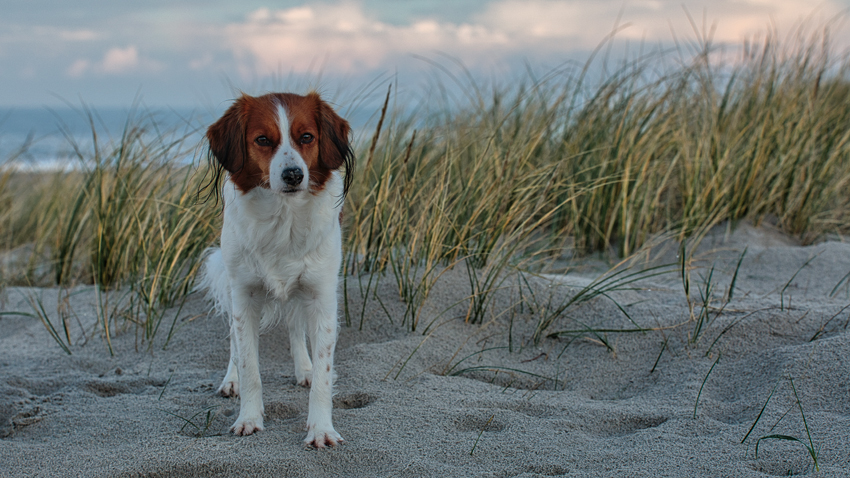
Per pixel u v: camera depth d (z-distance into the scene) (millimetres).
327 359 2863
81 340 4023
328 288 2975
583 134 5668
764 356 3279
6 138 23969
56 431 2873
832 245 4973
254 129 2848
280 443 2691
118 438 2797
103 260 4875
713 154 5602
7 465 2549
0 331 4336
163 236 4496
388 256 4285
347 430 2795
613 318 3932
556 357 3691
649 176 5355
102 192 4914
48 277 5582
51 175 7863
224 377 3430
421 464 2496
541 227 5402
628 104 5586
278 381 3410
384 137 5609
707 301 3723
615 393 3320
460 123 6371
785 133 5652
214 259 3367
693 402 3012
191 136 4906
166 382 3398
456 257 4516
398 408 2996
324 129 2986
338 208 3074
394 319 4004
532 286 4355
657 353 3555
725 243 5207
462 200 4621
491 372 3518
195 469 2482
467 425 2869
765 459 2467
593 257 5352
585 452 2596
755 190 5570
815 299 3986
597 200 5398
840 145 5594
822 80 7035
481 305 4035
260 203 2867
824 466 2375
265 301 3088
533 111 6191
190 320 4125
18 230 7336
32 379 3418
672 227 5457
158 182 4957
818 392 2934
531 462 2527
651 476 2383
